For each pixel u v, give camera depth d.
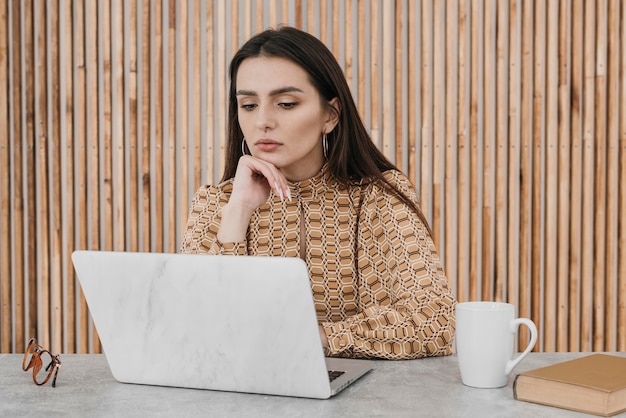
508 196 3.10
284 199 1.59
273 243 1.59
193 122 3.10
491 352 1.01
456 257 3.16
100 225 3.11
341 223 1.57
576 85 3.07
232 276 0.96
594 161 3.13
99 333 1.07
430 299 1.31
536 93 3.07
